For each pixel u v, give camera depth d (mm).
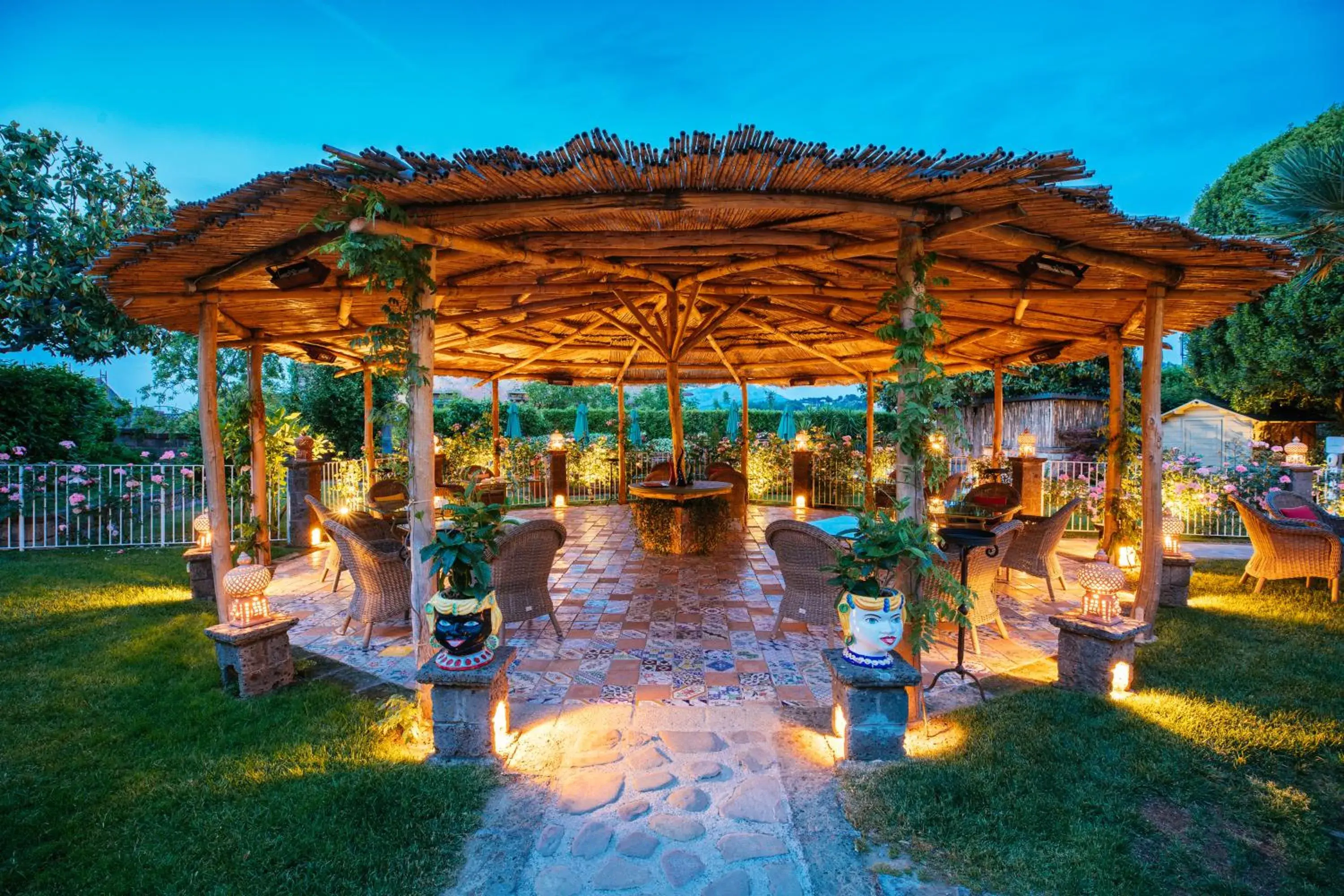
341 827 2295
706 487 6953
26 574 6238
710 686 3512
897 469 3104
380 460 9250
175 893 2000
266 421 6910
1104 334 6105
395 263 2852
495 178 2621
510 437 12227
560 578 5902
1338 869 2082
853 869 2100
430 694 3014
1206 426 12203
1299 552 5184
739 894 2000
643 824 2340
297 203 2709
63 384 9281
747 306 6289
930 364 3074
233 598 3447
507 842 2242
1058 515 5020
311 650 4168
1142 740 2848
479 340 7027
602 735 2982
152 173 10352
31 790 2543
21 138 8750
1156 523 4199
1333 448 10484
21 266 8805
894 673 2740
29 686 3535
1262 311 10312
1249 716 3066
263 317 5281
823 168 2564
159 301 4098
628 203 2822
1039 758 2707
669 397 6828
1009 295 4551
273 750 2846
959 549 3996
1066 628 3426
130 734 2994
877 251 3441
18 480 8297
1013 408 13961
